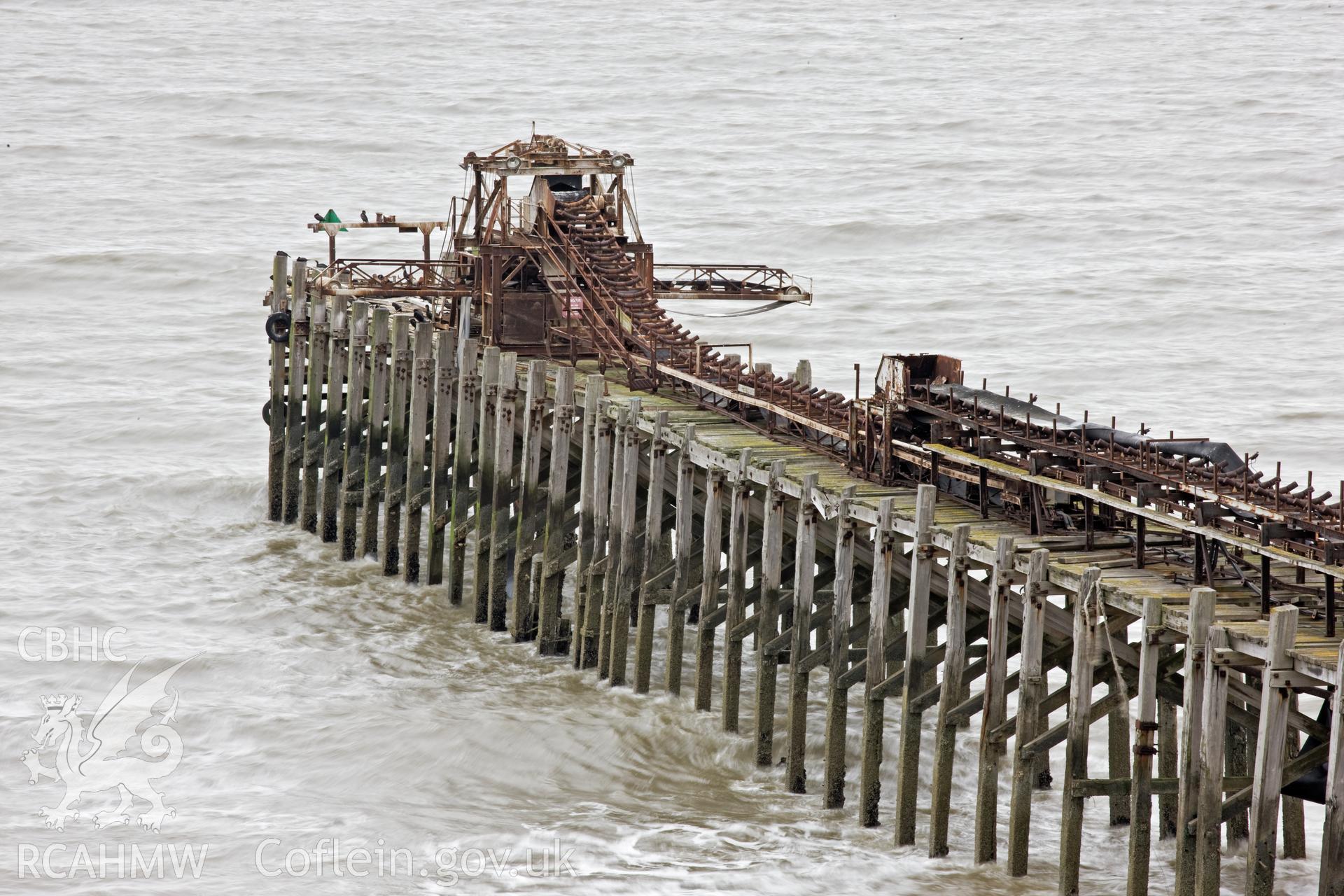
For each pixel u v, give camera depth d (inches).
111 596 6003.9
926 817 4350.4
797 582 4443.9
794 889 3929.6
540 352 6550.2
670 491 5324.8
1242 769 4040.4
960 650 3951.8
